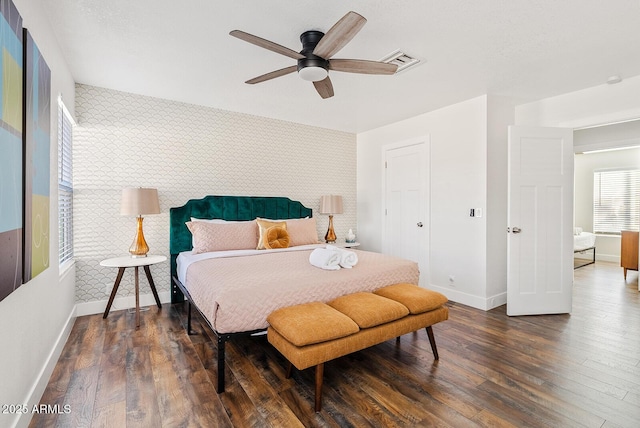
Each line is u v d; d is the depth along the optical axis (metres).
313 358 1.72
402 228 4.51
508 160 3.31
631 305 3.66
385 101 3.70
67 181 3.00
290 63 2.74
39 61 1.79
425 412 1.72
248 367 2.21
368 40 2.35
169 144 3.67
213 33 2.25
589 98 3.30
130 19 2.09
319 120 4.52
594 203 6.84
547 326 2.99
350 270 2.56
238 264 2.72
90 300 3.27
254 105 3.86
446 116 3.88
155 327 2.91
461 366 2.22
